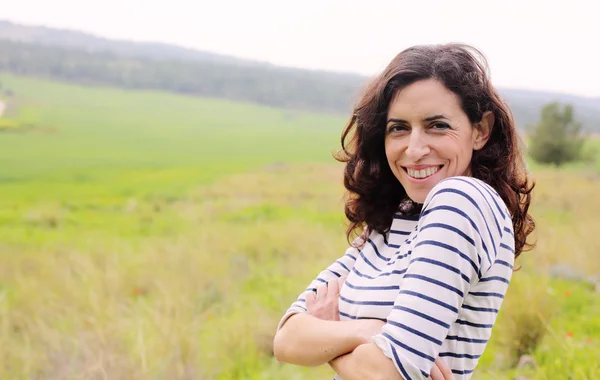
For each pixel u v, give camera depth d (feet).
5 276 25.98
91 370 13.57
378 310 5.07
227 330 16.93
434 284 4.46
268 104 364.17
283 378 14.28
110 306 19.10
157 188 70.08
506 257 4.84
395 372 4.42
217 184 73.26
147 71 401.08
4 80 307.78
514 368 13.70
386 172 5.81
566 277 20.75
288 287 22.43
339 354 5.07
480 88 5.21
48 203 56.13
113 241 35.47
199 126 232.32
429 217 4.69
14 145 129.49
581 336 14.51
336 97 397.80
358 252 6.32
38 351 15.72
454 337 4.74
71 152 122.01
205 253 27.25
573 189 55.93
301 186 68.64
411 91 5.16
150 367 13.83
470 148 5.28
